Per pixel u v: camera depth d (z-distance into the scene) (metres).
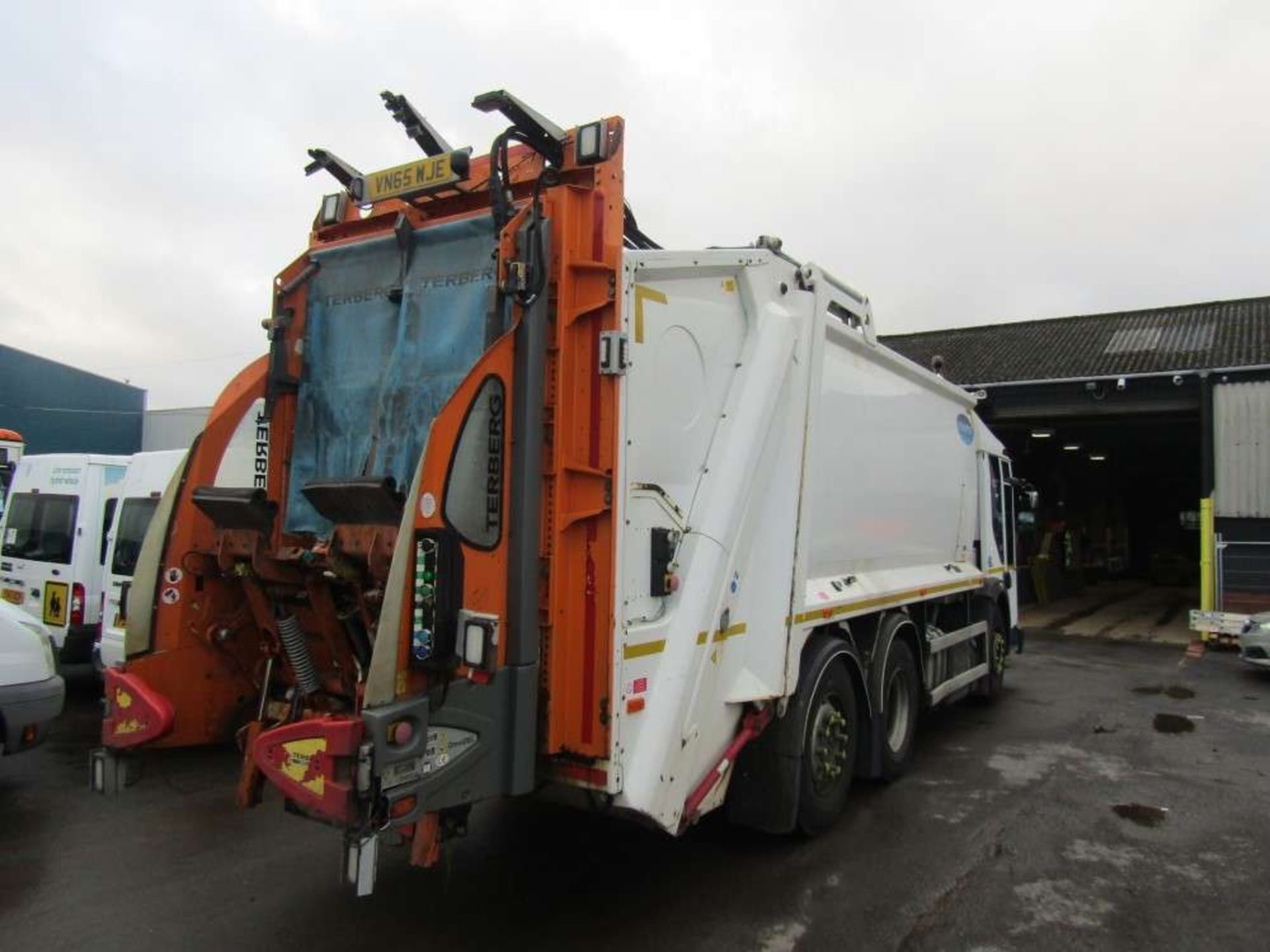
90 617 8.60
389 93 4.12
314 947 3.78
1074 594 25.84
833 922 4.07
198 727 4.18
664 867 4.69
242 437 4.35
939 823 5.45
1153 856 4.95
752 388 4.46
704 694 4.03
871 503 6.25
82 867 4.64
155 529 4.14
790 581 4.62
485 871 4.63
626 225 4.23
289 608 4.10
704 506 4.14
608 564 3.47
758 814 4.75
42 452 31.52
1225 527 15.27
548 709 3.45
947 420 8.21
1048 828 5.39
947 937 3.94
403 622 3.07
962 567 8.45
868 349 6.13
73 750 7.02
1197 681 11.20
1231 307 20.34
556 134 3.59
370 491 3.41
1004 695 10.07
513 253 3.37
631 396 3.63
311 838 5.09
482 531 3.27
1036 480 25.25
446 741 3.15
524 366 3.37
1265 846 5.12
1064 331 21.42
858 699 5.80
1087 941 3.93
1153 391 16.67
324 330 4.39
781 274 4.80
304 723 3.11
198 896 4.30
